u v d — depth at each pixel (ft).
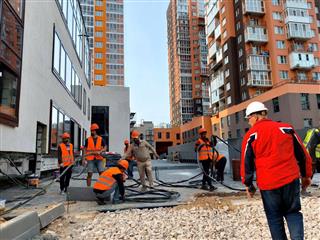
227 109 153.69
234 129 144.87
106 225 14.61
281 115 113.50
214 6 180.24
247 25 143.43
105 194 19.51
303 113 109.70
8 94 25.29
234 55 154.81
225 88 162.61
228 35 157.58
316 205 18.11
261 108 10.51
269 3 142.82
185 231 13.64
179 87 285.43
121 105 113.80
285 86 111.75
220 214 16.79
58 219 15.81
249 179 10.09
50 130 40.14
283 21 142.61
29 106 30.83
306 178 10.48
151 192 23.85
